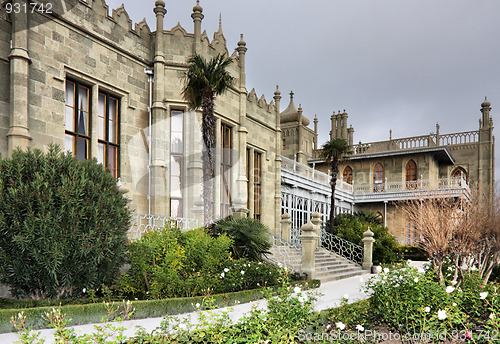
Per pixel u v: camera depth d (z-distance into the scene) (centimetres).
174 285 768
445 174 3356
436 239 1159
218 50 1457
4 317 541
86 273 688
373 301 642
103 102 1146
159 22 1273
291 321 477
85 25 1079
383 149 3372
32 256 648
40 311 570
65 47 1019
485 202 1281
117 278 757
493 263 1218
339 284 1231
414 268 632
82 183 683
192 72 1114
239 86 1592
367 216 2386
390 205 3041
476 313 631
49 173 670
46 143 958
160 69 1259
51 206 655
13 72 884
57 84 995
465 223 1175
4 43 888
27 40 920
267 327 465
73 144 1052
